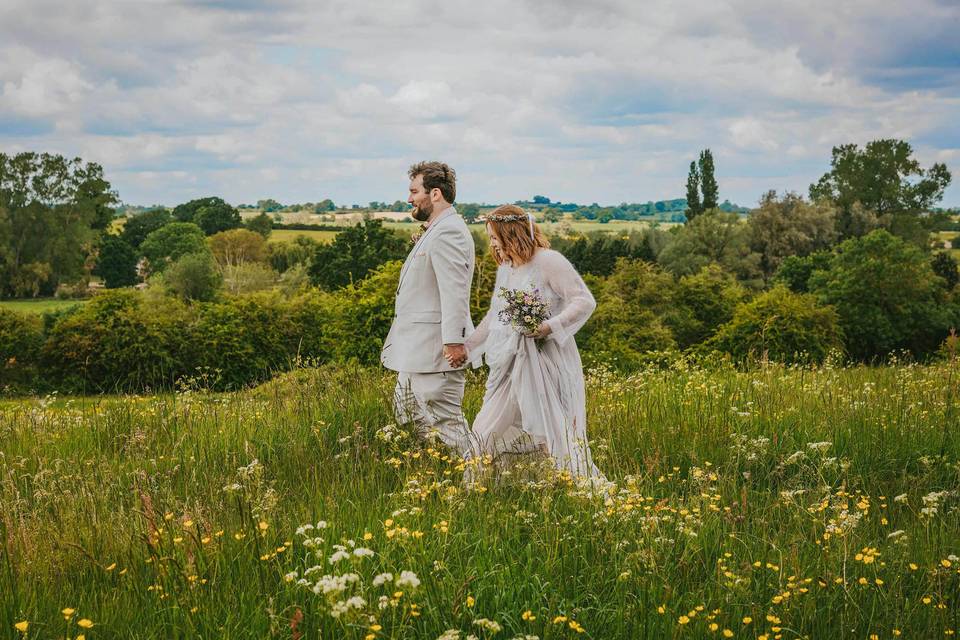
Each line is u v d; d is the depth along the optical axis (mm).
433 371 5551
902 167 87000
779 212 76688
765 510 4273
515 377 5188
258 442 5543
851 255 57125
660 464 5277
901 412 6141
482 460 4711
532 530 3791
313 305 49156
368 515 3980
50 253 93125
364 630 2865
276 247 104625
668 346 40469
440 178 5551
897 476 5273
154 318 46969
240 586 3295
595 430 5875
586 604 3254
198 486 4699
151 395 6848
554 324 5145
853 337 55812
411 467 4965
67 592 3338
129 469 5156
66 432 6289
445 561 3396
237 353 46250
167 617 3154
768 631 3064
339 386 6426
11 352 45781
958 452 5520
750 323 40594
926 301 56438
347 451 5020
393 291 21812
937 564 3604
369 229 57000
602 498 3979
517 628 2996
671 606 3162
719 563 3373
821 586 3324
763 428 5941
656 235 87250
